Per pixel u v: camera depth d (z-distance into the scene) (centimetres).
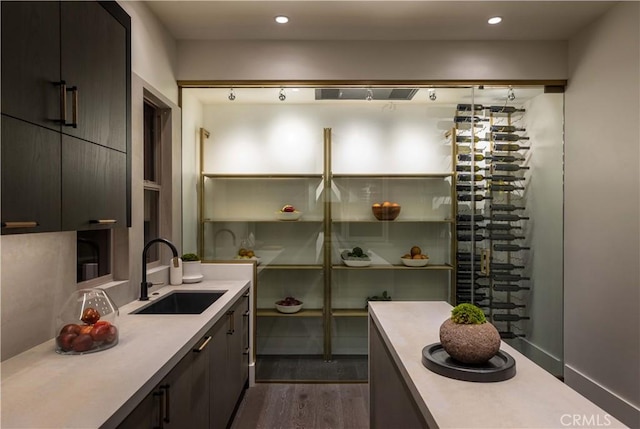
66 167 155
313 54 344
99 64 181
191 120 354
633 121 270
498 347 137
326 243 366
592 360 313
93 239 226
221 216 363
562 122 353
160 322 202
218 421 231
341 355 364
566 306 348
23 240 162
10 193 125
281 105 361
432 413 109
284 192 365
